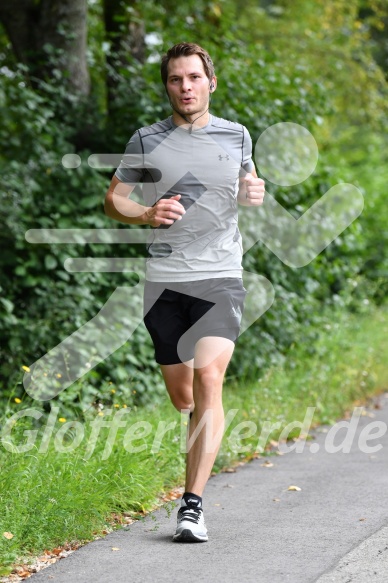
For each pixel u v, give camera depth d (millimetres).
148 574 10016
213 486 14805
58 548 11117
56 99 23344
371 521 12172
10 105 21984
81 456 13594
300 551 10836
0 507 11234
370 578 9781
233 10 32062
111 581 9797
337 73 35062
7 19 24219
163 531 11945
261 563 10367
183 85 11539
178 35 26734
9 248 20688
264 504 13383
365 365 26906
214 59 25094
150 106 23047
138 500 13086
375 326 33656
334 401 23031
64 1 23938
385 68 44594
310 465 16469
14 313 20312
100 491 12422
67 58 24062
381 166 49562
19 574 10195
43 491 11836
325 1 36219
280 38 35062
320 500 13547
